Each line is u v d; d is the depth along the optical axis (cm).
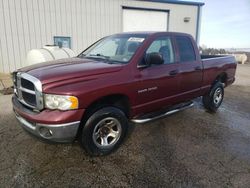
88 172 287
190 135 404
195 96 477
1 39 1023
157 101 384
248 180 278
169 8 1353
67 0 1103
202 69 469
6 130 401
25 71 316
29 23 1055
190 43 455
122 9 1240
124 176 280
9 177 271
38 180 267
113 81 309
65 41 1145
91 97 285
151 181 271
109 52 404
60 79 279
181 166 304
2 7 995
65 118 268
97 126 309
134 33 412
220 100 559
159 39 392
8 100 604
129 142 370
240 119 500
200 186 264
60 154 326
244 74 1272
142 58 355
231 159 327
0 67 1047
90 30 1188
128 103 343
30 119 280
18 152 327
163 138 388
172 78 398
